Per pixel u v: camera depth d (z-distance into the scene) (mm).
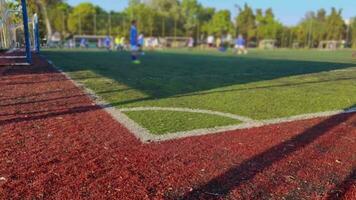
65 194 3084
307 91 9305
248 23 64312
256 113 6395
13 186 3211
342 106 7266
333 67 17797
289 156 4141
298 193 3205
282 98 8094
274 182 3414
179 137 4773
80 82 10172
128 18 52094
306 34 59375
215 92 8789
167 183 3352
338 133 5176
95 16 50062
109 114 6047
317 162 3975
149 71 14195
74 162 3809
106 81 10531
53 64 16188
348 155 4238
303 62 21984
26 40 14742
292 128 5398
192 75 12969
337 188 3326
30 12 18359
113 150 4211
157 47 51250
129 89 9016
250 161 3947
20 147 4246
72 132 4910
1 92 8102
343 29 57969
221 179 3459
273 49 54625
